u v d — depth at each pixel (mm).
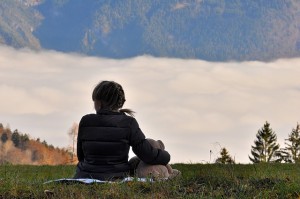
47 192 6137
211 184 6625
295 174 7992
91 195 6055
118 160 6777
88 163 6785
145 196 6082
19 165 16156
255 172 7820
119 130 6742
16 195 6164
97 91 6828
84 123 6828
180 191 6352
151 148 6777
